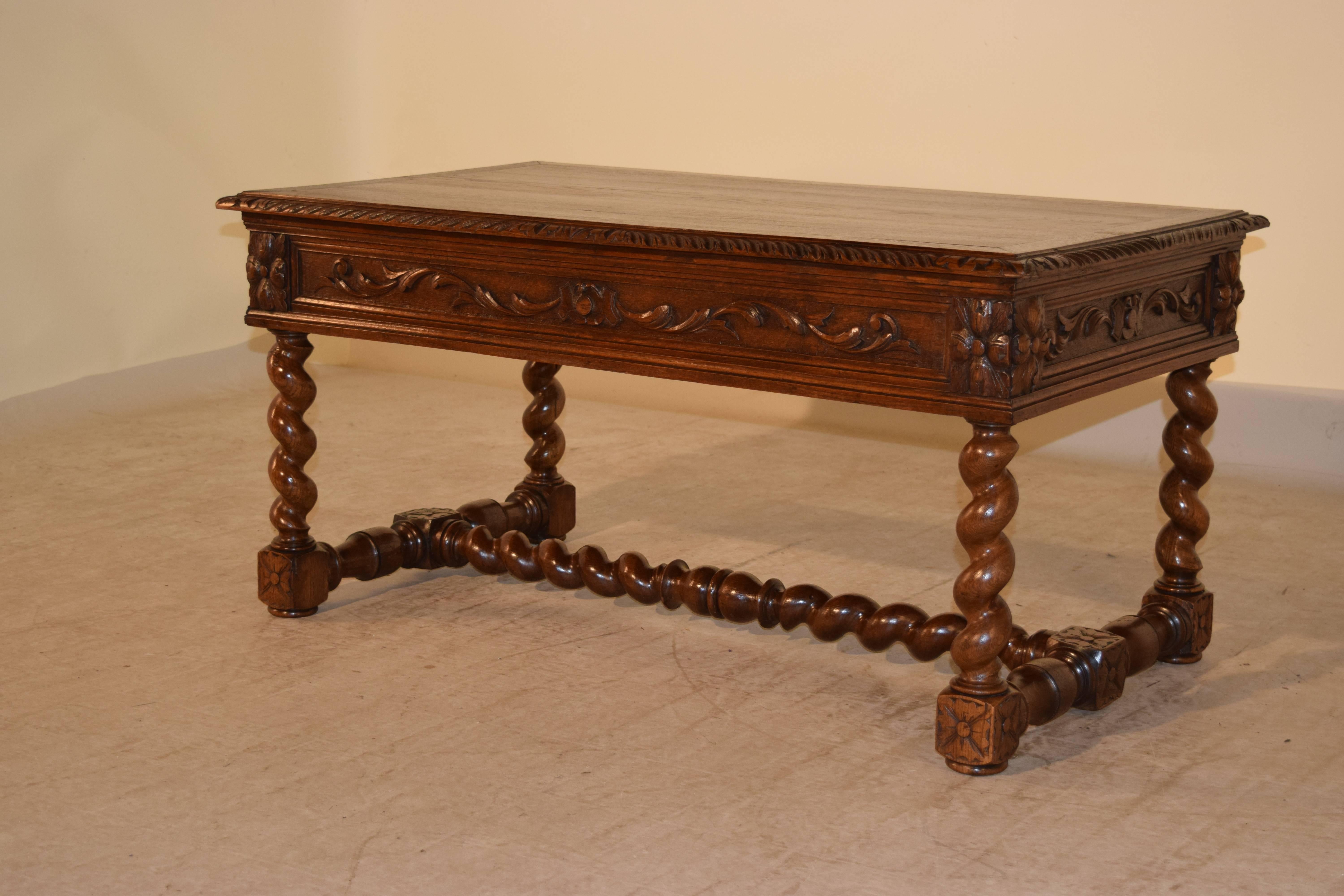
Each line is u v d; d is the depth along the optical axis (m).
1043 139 5.03
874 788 2.59
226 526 4.16
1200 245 2.88
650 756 2.72
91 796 2.55
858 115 5.36
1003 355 2.43
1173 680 3.10
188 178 5.88
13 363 5.34
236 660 3.17
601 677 3.10
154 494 4.49
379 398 5.90
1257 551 3.99
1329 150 4.59
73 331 5.54
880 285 2.55
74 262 5.50
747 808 2.51
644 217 2.91
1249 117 4.68
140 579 3.70
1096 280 2.61
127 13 5.57
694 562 3.88
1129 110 4.87
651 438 5.30
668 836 2.41
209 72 5.90
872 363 2.60
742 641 3.33
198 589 3.63
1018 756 2.73
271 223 3.29
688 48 5.66
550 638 3.33
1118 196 4.95
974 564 2.59
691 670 3.15
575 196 3.29
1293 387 4.79
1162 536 3.18
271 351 3.36
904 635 2.99
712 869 2.31
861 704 2.98
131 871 2.30
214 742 2.77
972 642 2.61
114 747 2.74
